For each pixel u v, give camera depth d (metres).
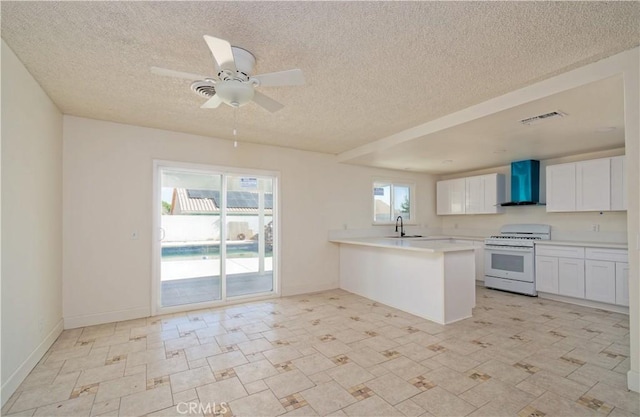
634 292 2.11
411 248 3.57
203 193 4.30
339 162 5.37
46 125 2.81
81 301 3.42
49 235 2.89
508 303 4.32
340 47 2.04
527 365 2.49
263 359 2.62
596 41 1.98
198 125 3.73
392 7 1.65
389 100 2.94
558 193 4.67
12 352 2.12
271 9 1.66
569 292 4.28
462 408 1.94
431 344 2.92
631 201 2.11
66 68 2.33
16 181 2.18
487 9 1.67
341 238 5.38
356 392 2.13
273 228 4.82
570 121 3.15
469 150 4.46
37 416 1.88
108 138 3.60
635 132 2.08
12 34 1.89
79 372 2.40
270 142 4.54
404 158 5.04
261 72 2.37
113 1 1.60
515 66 2.30
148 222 3.81
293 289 4.88
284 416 1.88
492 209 5.65
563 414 1.88
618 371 2.38
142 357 2.66
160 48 2.05
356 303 4.38
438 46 2.03
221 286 4.35
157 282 3.89
